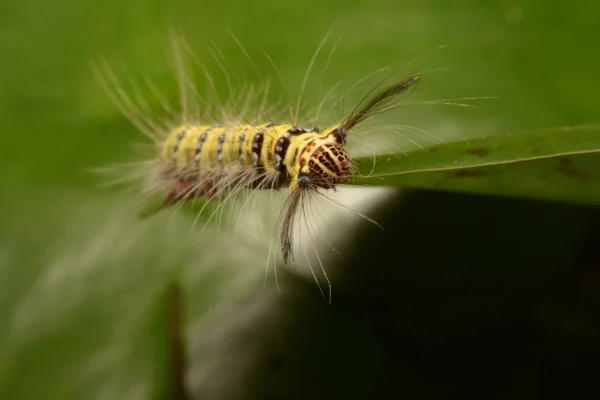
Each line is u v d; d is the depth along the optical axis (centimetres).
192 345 14
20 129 15
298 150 13
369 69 14
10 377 14
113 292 14
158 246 14
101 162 15
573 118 14
